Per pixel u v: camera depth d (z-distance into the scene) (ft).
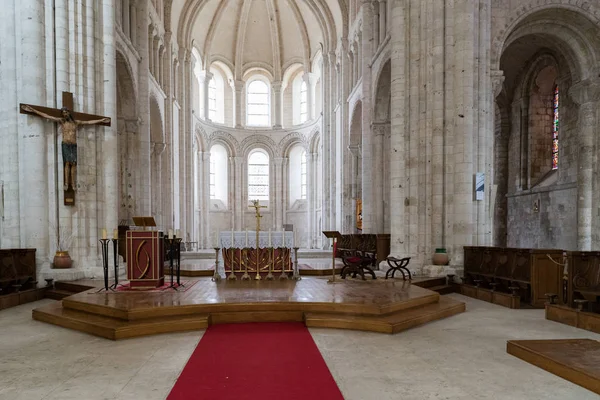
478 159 46.09
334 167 98.89
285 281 39.91
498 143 76.89
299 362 20.13
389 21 59.36
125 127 66.59
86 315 27.96
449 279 43.37
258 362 20.11
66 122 43.09
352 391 16.63
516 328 27.09
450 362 20.22
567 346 20.84
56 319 28.12
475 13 46.19
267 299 29.81
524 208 71.26
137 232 35.06
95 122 44.93
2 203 42.73
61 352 21.91
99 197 46.24
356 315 27.73
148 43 73.46
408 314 28.32
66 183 43.32
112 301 29.12
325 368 19.29
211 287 35.70
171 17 86.53
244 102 121.60
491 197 46.55
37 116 42.50
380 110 67.05
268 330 26.20
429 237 47.19
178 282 36.09
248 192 120.98
